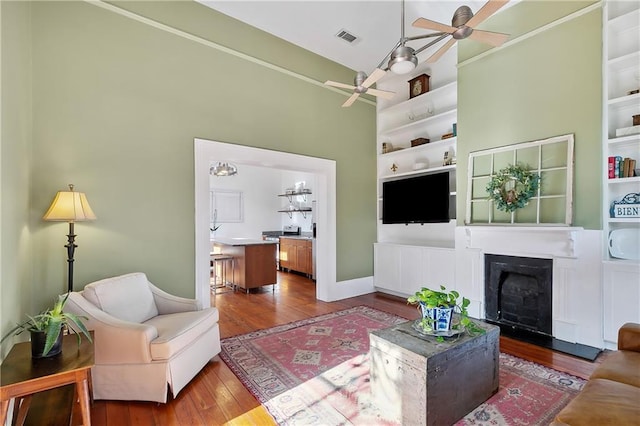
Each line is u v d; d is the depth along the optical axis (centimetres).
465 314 215
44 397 198
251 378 244
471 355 197
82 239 283
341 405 208
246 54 391
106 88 297
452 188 445
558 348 290
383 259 517
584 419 122
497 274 359
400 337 203
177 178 337
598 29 295
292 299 486
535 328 329
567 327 305
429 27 221
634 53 274
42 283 262
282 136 424
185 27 346
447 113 438
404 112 531
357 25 401
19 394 149
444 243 466
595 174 294
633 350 179
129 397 212
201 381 241
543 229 304
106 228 295
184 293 339
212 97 364
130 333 211
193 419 196
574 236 299
